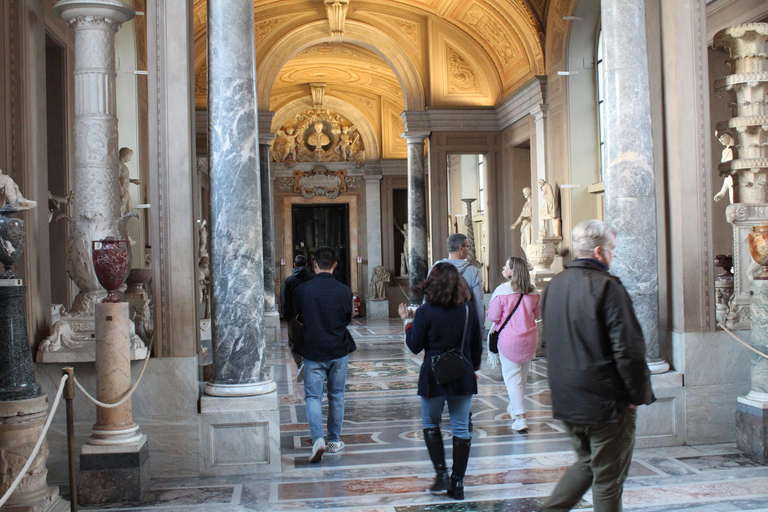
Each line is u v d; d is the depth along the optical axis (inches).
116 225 236.4
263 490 206.4
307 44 700.7
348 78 954.7
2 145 217.5
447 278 192.4
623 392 137.5
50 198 357.4
